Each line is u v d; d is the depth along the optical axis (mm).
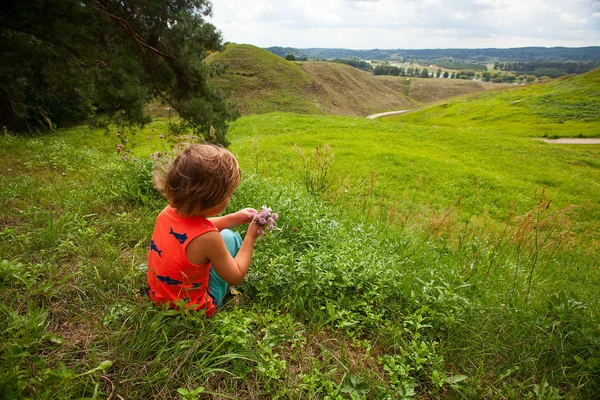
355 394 1802
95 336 1983
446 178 14195
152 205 3943
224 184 1812
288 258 2811
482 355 2344
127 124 11688
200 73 12625
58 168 6949
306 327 2352
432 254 4473
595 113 37594
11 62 11031
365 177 13297
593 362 2277
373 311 2576
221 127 13023
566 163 19375
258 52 87562
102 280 2471
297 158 13812
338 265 2801
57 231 3016
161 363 1847
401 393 1888
